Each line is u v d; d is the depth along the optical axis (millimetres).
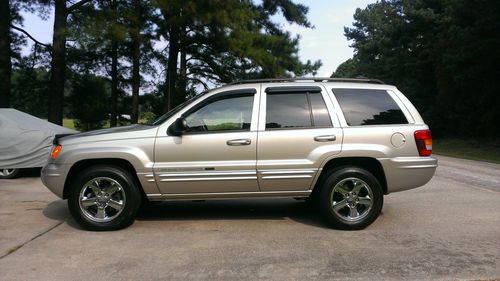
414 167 6523
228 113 6551
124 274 4781
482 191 9828
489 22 30797
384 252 5473
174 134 6387
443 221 6988
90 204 6383
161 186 6398
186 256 5336
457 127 42938
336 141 6453
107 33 22203
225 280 4625
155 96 35906
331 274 4773
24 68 28453
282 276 4727
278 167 6387
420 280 4605
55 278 4672
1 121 11094
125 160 6461
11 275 4738
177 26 27969
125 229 6488
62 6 23906
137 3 26562
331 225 6504
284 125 6504
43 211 7570
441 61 39438
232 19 26641
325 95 6652
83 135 6559
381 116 6641
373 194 6453
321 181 6500
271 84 6715
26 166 10969
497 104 34438
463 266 4992
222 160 6387
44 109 29828
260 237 6102
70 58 29766
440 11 47688
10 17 25297
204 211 7609
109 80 34062
